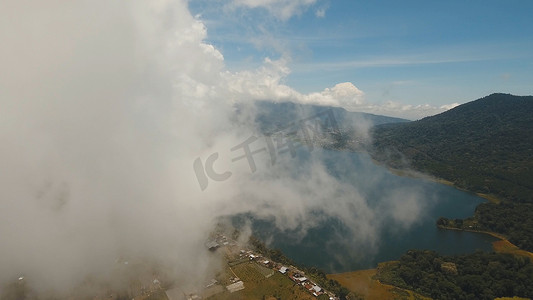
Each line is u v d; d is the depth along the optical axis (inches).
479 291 6806.1
